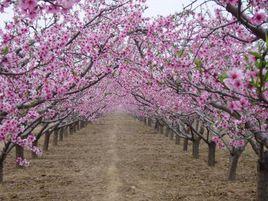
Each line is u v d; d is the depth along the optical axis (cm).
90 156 1183
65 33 479
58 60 494
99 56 538
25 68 484
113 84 1254
